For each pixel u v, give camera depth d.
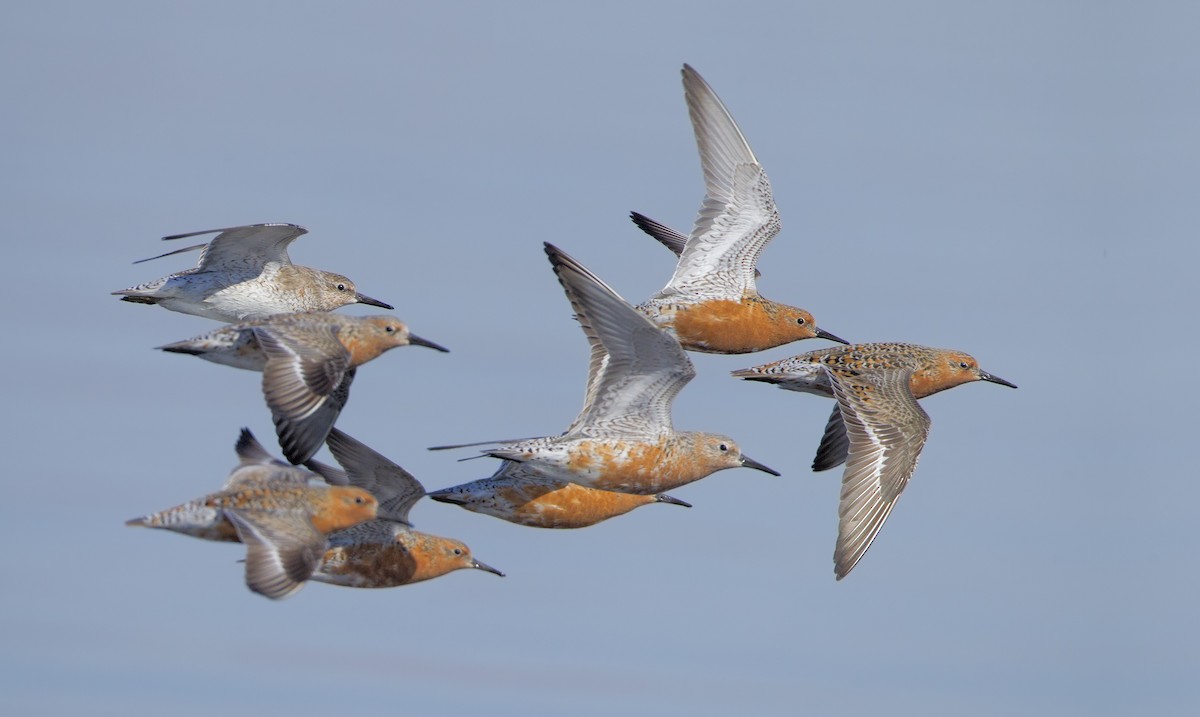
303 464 16.58
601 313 14.54
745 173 19.20
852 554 15.72
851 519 15.84
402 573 16.80
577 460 15.09
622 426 15.17
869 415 16.39
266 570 13.77
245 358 16.58
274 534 14.09
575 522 17.02
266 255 18.89
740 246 18.88
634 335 14.55
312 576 15.62
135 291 18.48
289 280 19.00
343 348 15.93
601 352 14.91
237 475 15.41
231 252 18.73
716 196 19.16
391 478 16.58
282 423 15.56
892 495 16.03
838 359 17.67
